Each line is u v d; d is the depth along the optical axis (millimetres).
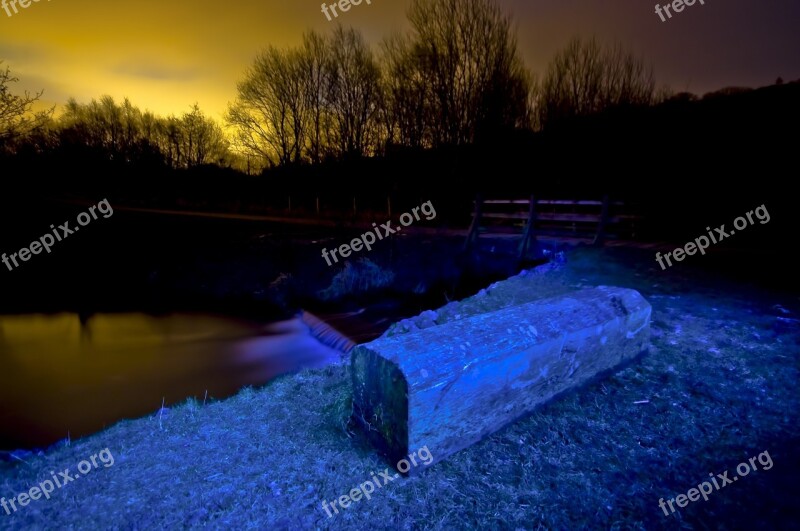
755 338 4320
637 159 11422
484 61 20281
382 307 11312
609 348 3531
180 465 2861
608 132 12789
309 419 3391
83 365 8578
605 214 9375
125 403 6711
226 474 2729
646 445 2824
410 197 22422
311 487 2559
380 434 2754
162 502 2496
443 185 20531
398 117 24359
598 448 2793
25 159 19641
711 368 3734
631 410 3168
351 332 9602
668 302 5590
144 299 13234
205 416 3602
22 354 9203
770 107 8773
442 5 20812
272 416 3518
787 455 2691
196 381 7652
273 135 32062
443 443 2633
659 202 10102
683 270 7031
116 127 43625
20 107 12766
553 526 2244
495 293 6582
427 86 22109
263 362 8547
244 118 32125
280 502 2455
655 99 17594
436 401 2520
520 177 16875
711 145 9602
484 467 2623
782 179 8422
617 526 2238
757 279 6316
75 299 13133
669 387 3447
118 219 21875
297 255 14812
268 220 22844
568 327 3176
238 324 11047
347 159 27859
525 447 2783
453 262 11734
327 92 28609
